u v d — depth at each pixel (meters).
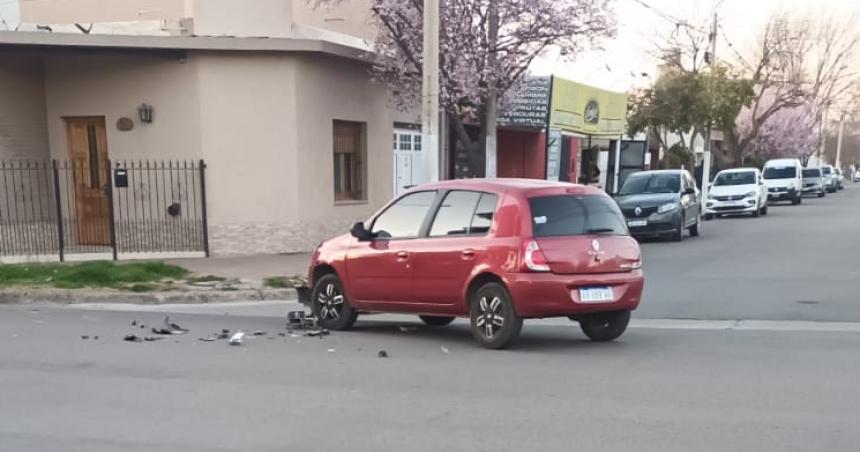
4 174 16.34
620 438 5.48
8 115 16.42
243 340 9.11
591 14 16.47
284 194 16.56
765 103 55.94
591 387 6.80
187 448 5.39
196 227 16.34
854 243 18.62
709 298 11.70
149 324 10.23
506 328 8.30
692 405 6.23
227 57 16.12
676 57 37.31
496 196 8.60
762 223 25.83
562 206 8.48
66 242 17.05
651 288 12.72
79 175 17.03
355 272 9.62
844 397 6.41
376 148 19.58
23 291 12.21
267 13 16.64
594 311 8.31
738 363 7.66
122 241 16.69
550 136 29.08
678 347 8.51
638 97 37.50
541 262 8.09
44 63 16.84
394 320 10.91
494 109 17.42
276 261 15.60
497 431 5.66
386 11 16.56
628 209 20.23
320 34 19.20
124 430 5.79
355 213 18.72
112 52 15.79
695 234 21.83
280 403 6.44
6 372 7.54
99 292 12.25
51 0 19.11
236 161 16.31
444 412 6.14
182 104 16.16
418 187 9.46
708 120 33.88
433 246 8.88
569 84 28.11
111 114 16.55
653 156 44.34
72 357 8.16
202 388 6.92
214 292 12.34
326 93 17.38
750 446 5.27
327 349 8.58
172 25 17.41
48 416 6.14
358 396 6.62
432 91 14.38
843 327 9.56
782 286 12.57
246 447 5.40
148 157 16.42
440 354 8.25
